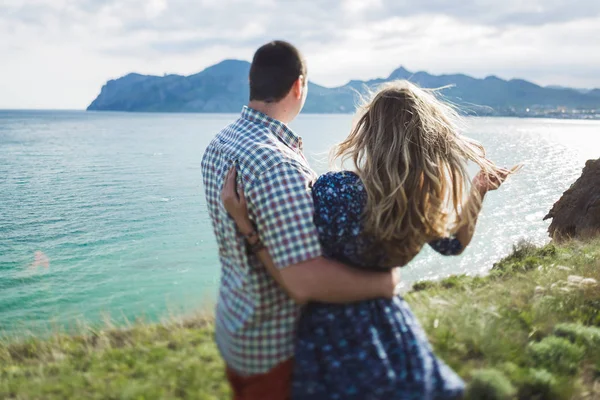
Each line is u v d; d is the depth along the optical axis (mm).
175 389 3756
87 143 97375
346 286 2594
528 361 4203
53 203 33438
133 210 30750
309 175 2832
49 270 17797
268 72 2824
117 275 17125
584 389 3865
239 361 2820
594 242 10812
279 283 2662
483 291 6492
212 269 17766
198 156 72438
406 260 2760
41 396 3764
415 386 2527
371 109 2912
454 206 2977
